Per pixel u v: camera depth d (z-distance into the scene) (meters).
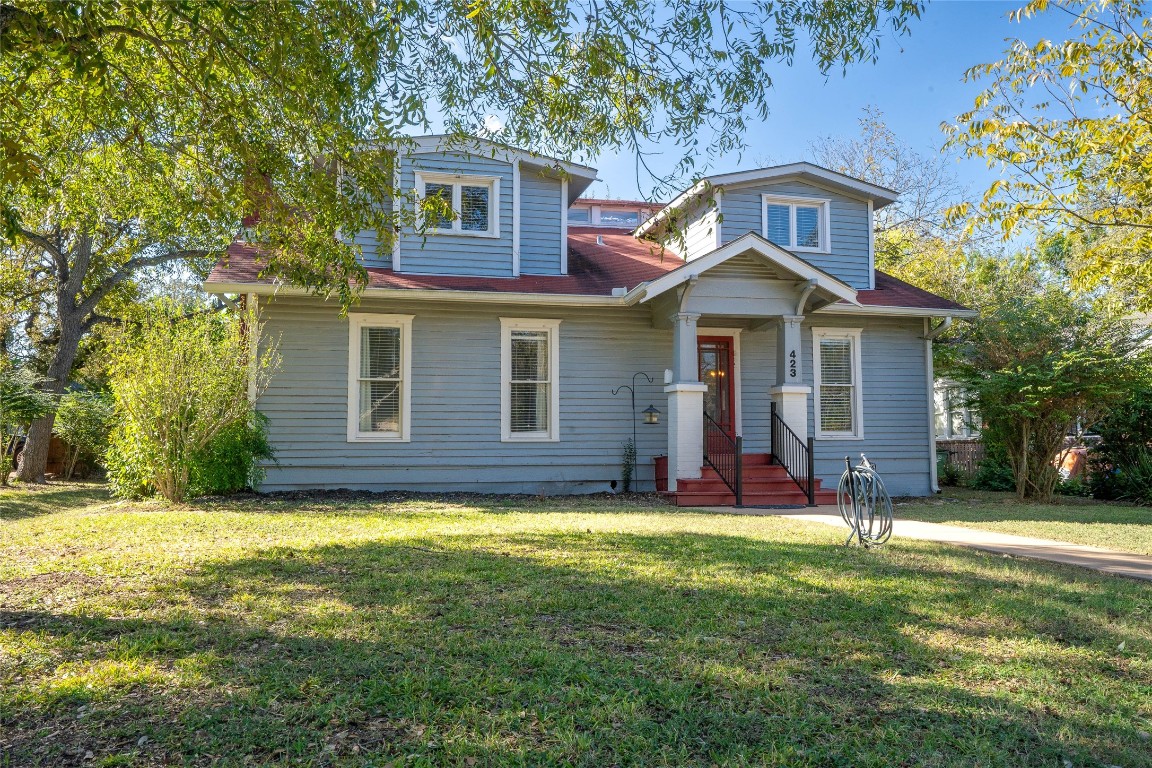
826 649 4.34
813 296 13.80
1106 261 9.06
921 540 8.57
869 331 15.69
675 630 4.64
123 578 5.83
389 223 7.85
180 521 9.16
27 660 3.89
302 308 13.07
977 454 19.28
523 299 13.30
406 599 5.23
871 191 15.95
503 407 13.89
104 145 8.66
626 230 20.39
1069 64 8.10
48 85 7.19
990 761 3.06
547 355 14.22
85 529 8.47
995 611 5.17
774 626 4.78
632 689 3.66
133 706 3.36
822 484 14.16
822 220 15.99
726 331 15.03
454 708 3.42
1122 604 5.42
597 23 6.82
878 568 6.58
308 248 7.81
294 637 4.36
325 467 13.12
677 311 13.23
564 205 14.98
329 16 6.20
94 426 20.69
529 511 10.94
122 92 7.87
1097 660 4.25
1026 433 14.38
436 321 13.68
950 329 17.33
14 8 4.91
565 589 5.58
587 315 14.38
